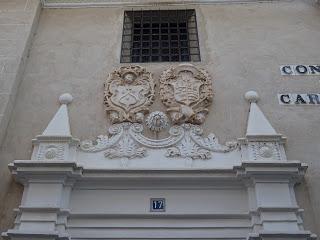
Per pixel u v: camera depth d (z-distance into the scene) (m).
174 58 7.61
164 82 6.90
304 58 7.36
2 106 6.49
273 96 6.84
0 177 5.93
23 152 6.24
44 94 6.96
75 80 7.15
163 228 5.48
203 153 6.07
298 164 5.61
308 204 5.63
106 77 7.18
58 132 6.21
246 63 7.31
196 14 8.23
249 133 6.14
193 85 6.82
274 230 5.21
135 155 6.06
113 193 5.77
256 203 5.51
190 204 5.66
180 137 6.26
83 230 5.49
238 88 6.96
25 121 6.62
